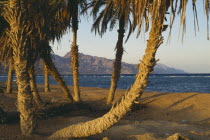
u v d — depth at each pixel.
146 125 9.26
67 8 12.91
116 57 14.41
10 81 18.86
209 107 13.52
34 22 6.67
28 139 5.79
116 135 7.25
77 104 12.35
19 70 6.22
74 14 13.94
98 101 16.91
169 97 16.88
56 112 10.39
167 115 12.69
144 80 4.98
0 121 7.65
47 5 6.88
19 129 6.99
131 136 7.10
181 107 14.05
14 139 5.75
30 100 6.32
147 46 4.95
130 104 5.11
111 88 14.53
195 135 7.81
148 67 4.92
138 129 8.11
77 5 13.77
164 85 61.62
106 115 5.38
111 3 12.52
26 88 6.27
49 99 14.69
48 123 8.60
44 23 6.88
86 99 18.03
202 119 11.52
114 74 14.46
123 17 13.37
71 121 9.04
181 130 8.62
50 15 7.18
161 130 8.46
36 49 7.04
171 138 6.60
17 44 6.20
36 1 6.57
